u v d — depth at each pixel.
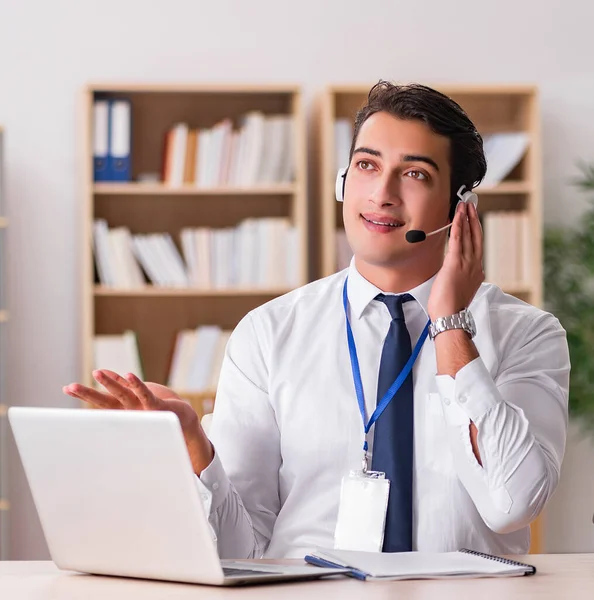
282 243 5.01
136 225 5.22
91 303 4.91
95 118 4.93
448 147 2.02
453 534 1.96
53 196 5.23
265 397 2.13
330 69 5.38
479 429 1.79
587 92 5.50
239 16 5.34
